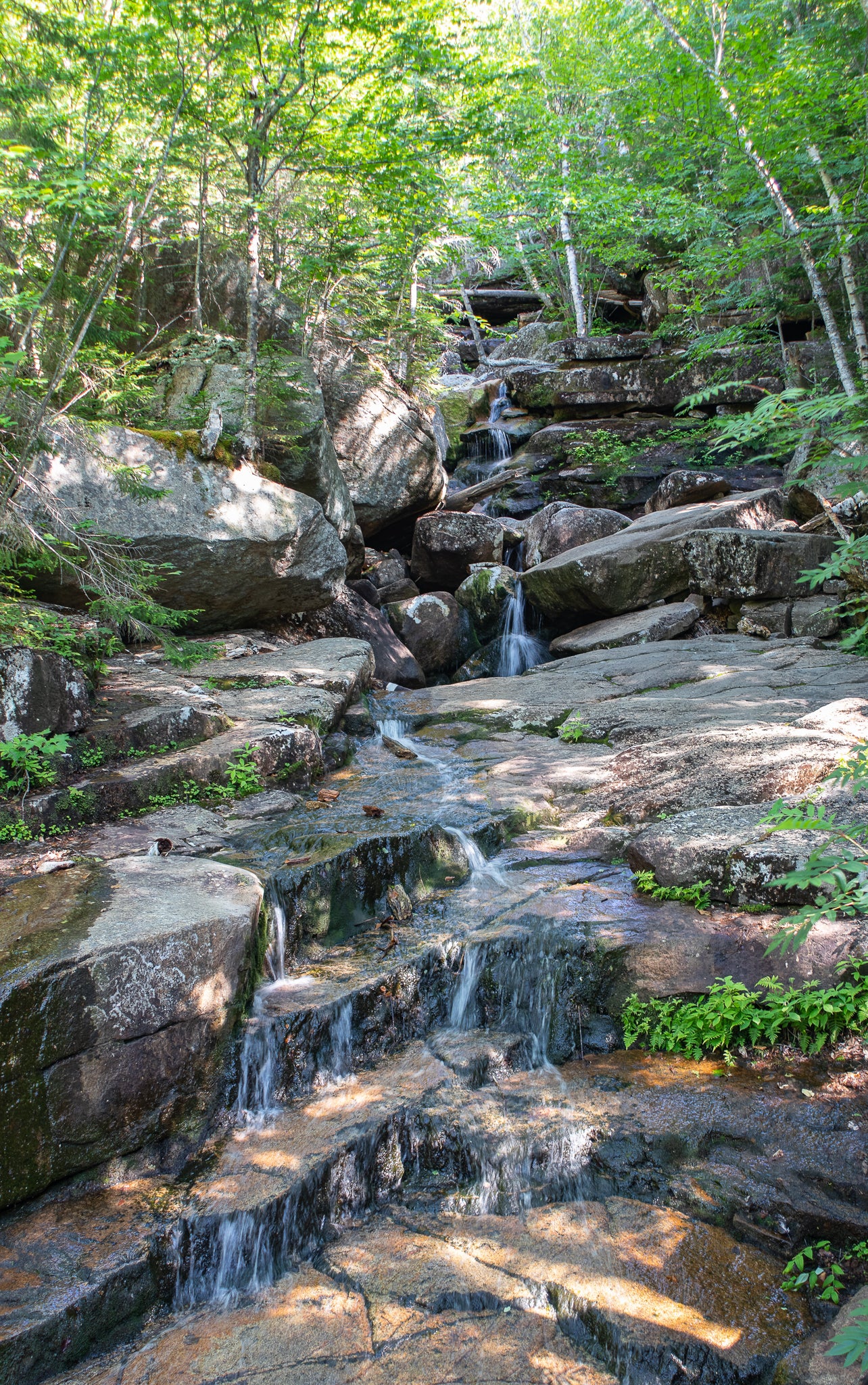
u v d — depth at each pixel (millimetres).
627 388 16438
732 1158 3449
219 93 8586
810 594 10023
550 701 8461
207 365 9547
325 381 12023
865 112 9812
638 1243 3184
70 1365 2787
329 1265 3244
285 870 4738
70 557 6871
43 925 3717
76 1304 2818
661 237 17094
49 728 5207
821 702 7105
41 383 6195
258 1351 2861
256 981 4223
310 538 9008
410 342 13852
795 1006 3971
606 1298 2957
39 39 6504
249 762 5988
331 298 12320
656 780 6004
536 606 12156
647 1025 4270
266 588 8867
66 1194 3322
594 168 17953
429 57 9516
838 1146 3377
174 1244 3115
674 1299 2939
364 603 11336
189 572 8047
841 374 10898
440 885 5395
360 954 4672
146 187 7996
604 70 16891
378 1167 3641
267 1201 3264
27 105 6387
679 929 4480
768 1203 3225
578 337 17688
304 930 4707
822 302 10898
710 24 11906
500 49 16078
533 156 15609
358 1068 4199
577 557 11312
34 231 6680
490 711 8312
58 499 6570
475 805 6023
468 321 23812
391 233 12242
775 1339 2768
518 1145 3607
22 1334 2688
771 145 10516
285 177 10945
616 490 15078
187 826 5199
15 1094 3182
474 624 12375
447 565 13266
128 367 8688
